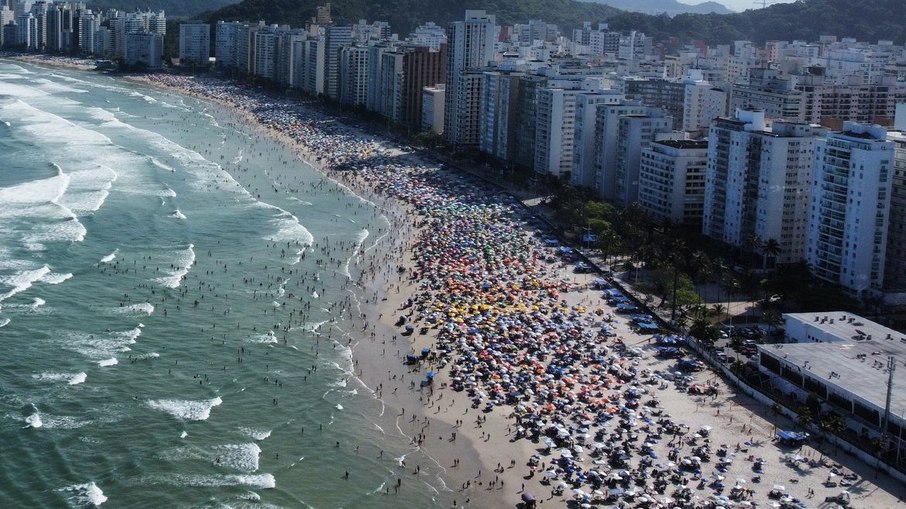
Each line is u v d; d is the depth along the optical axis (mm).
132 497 184375
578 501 187750
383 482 195750
